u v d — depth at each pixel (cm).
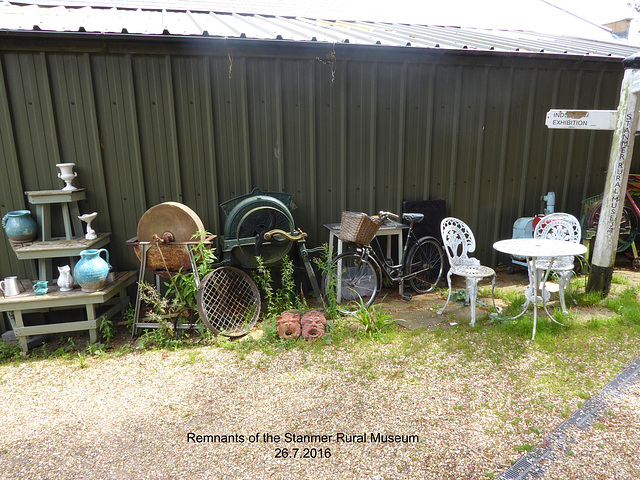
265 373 322
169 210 371
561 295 401
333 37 457
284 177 463
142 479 221
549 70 536
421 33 599
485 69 509
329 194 483
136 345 376
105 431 261
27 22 397
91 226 418
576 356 333
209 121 428
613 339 357
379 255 504
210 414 274
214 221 450
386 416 267
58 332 368
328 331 384
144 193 425
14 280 358
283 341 364
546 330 372
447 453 233
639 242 628
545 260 423
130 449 244
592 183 596
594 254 446
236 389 302
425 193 521
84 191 405
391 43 458
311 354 349
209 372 326
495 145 537
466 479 215
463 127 518
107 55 394
